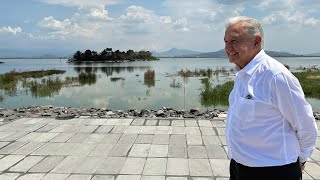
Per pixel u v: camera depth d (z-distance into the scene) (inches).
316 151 166.7
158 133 207.0
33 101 515.8
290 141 62.7
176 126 225.6
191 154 165.2
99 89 666.2
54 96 570.3
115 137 198.1
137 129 217.6
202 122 237.8
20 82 824.9
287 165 62.6
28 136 201.3
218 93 517.0
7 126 228.2
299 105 59.7
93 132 210.4
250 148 64.4
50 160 157.8
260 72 61.4
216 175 138.0
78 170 144.7
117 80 873.5
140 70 1439.5
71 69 1589.6
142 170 144.0
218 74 1032.2
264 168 63.3
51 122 240.1
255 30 62.6
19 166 150.0
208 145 180.7
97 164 151.9
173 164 151.1
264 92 60.7
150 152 168.9
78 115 266.2
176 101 496.1
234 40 63.3
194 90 624.1
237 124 65.8
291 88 59.0
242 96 64.0
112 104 476.4
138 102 491.8
